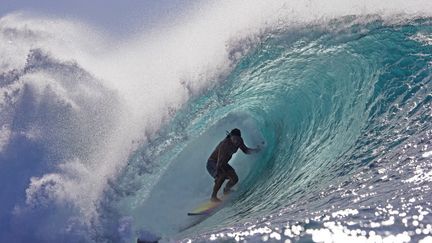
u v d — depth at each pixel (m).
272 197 8.39
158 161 9.88
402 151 8.08
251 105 10.45
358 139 8.66
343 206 7.16
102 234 8.56
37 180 9.00
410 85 9.38
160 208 9.00
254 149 9.51
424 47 10.14
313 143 9.28
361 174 7.90
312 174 8.49
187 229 8.27
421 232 6.30
